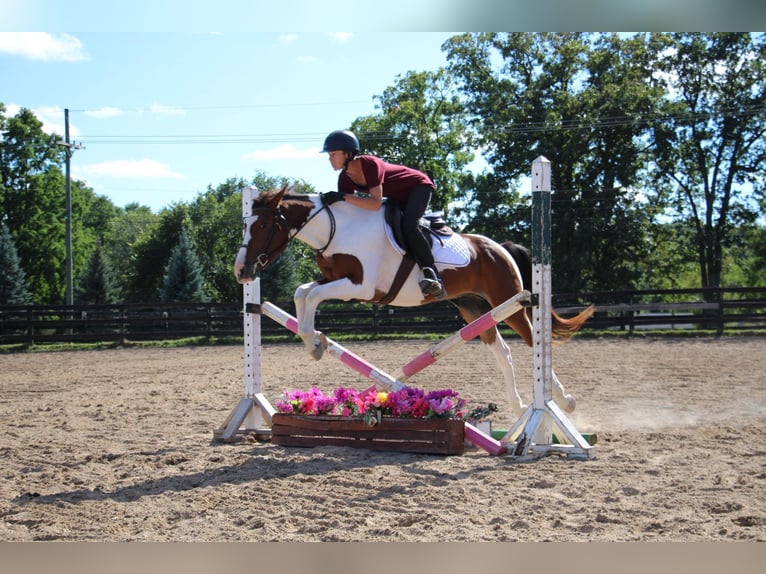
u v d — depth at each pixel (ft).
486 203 98.48
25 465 18.39
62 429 24.12
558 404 21.24
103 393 34.55
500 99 99.35
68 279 98.94
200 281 108.17
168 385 37.45
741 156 97.14
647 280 106.01
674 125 95.04
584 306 69.26
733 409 26.03
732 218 98.99
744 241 106.32
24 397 34.27
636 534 12.27
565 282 95.81
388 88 107.96
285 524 13.14
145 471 17.49
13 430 24.16
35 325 72.64
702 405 27.12
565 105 95.30
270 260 19.48
